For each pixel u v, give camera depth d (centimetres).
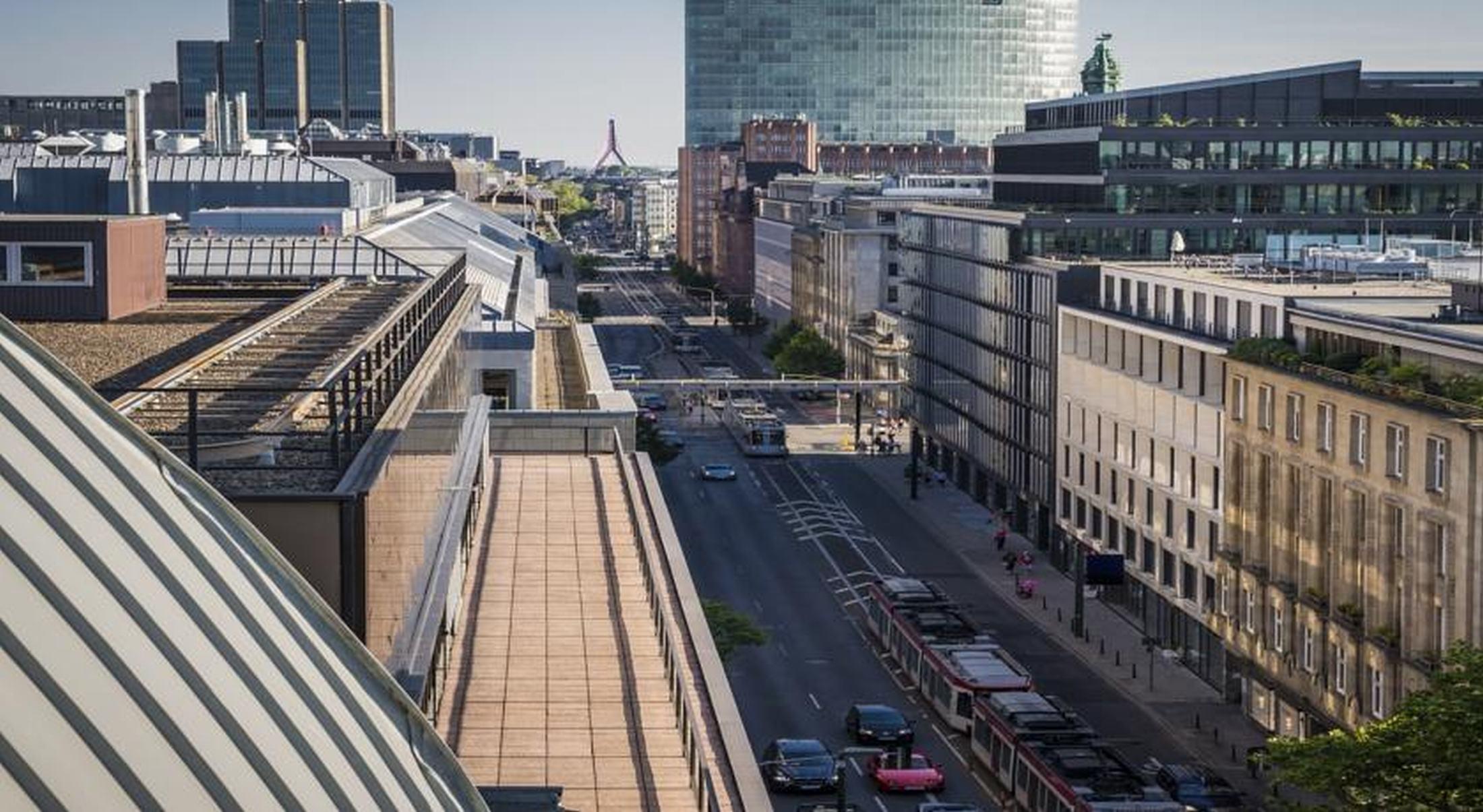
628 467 9088
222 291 8956
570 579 6956
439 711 5309
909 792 9781
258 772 2256
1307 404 10631
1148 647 13012
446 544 5647
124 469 2538
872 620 13150
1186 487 12850
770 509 18062
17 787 1870
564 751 5006
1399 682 9544
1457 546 8944
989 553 16325
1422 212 17900
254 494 3334
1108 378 14562
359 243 12081
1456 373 9688
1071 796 8669
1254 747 10300
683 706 4994
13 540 2189
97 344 6272
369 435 3919
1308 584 10625
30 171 18462
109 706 2097
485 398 8719
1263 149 17725
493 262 16412
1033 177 19450
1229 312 12606
